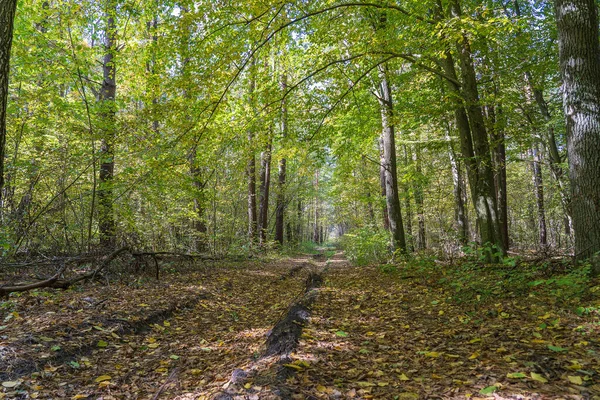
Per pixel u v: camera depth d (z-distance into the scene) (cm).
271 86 892
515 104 1181
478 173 901
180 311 603
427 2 845
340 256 2392
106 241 930
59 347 377
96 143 990
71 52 897
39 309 501
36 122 856
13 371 323
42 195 884
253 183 1945
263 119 950
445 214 2345
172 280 832
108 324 468
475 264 782
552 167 1384
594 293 454
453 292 618
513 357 320
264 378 300
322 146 1095
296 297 773
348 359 358
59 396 303
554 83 1250
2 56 386
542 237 1750
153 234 1165
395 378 310
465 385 282
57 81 922
